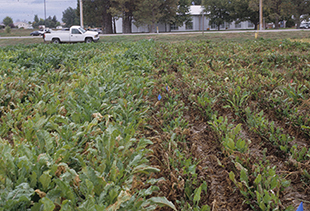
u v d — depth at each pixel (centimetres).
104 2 4697
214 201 322
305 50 1498
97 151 367
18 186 255
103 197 270
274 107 611
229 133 450
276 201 307
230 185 373
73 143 366
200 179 371
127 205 275
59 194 266
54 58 1186
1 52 1391
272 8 4791
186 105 698
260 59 1175
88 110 479
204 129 571
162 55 1299
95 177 288
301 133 530
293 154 425
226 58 1224
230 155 416
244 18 5256
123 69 891
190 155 416
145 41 2247
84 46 1786
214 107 661
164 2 4825
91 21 4956
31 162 294
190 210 305
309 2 4272
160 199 299
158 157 429
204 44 1738
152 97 720
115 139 364
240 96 670
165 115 554
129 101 560
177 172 358
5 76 770
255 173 354
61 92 647
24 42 3030
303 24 5075
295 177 404
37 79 748
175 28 5838
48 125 427
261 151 484
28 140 393
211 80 833
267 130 499
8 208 238
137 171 335
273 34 2842
